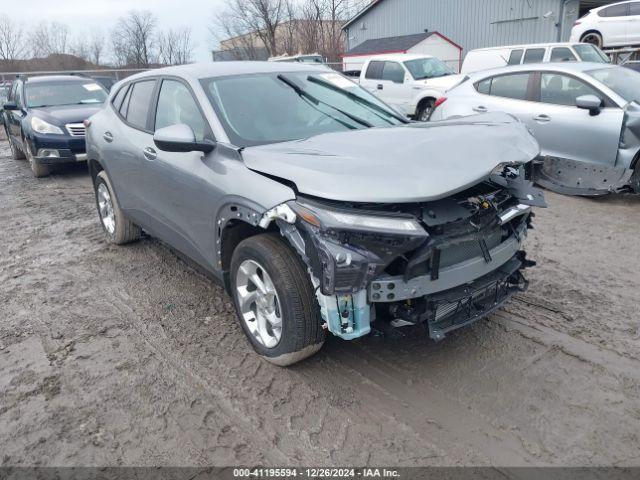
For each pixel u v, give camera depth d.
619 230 5.76
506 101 7.61
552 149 7.02
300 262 3.08
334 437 2.79
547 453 2.63
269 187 3.08
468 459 2.61
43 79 11.29
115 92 5.45
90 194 8.50
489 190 3.35
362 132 3.61
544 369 3.30
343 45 42.03
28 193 8.80
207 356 3.61
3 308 4.48
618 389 3.09
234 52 47.28
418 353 3.52
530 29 26.81
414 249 2.84
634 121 6.29
